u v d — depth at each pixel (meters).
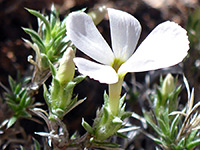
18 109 0.06
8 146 0.08
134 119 0.08
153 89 0.09
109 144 0.05
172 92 0.06
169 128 0.06
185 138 0.06
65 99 0.05
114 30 0.05
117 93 0.05
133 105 0.09
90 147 0.05
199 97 0.09
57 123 0.05
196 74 0.09
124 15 0.05
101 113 0.05
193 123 0.06
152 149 0.08
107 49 0.05
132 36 0.05
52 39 0.06
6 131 0.07
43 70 0.06
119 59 0.05
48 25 0.05
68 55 0.05
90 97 0.09
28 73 0.08
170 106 0.06
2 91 0.09
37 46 0.05
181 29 0.05
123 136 0.05
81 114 0.09
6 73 0.09
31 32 0.05
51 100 0.05
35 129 0.09
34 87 0.06
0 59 0.09
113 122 0.05
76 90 0.09
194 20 0.09
